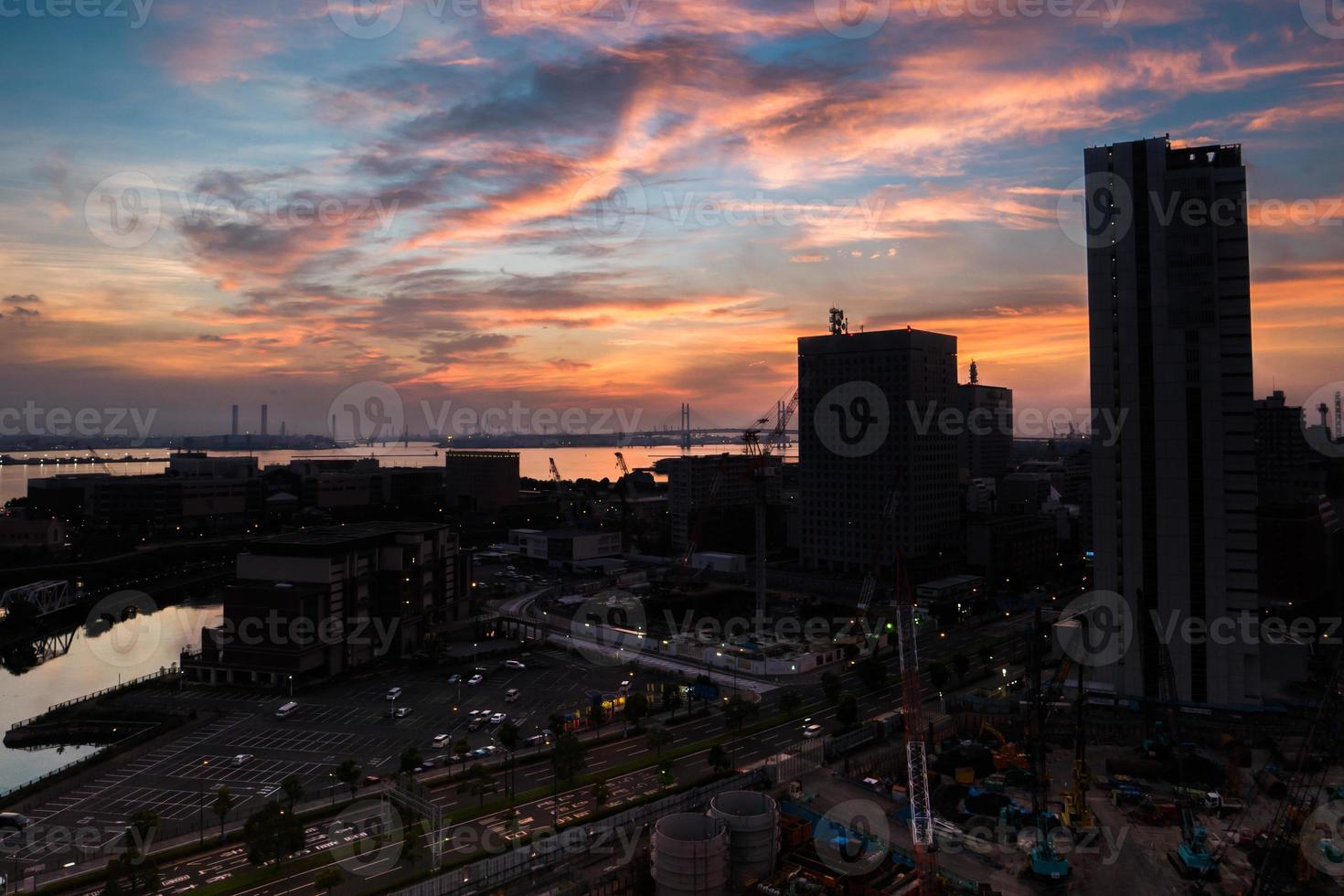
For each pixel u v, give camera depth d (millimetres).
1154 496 184375
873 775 157375
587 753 167625
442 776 156125
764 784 151625
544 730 183250
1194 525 181750
